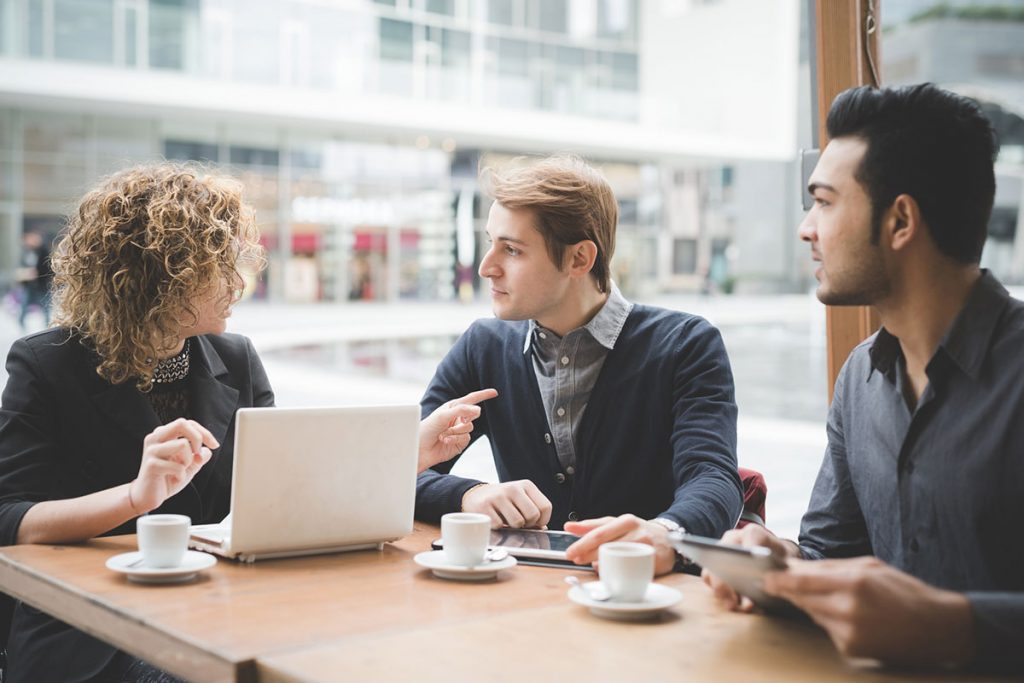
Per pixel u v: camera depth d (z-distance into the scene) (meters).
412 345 16.59
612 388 2.21
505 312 2.16
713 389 2.14
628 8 29.17
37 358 1.97
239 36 21.27
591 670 1.12
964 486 1.40
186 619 1.31
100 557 1.65
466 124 25.05
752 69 30.59
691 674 1.11
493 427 2.35
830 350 2.72
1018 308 1.43
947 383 1.44
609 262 2.22
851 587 1.11
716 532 1.78
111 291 1.92
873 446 1.57
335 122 23.38
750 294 35.44
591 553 1.58
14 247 20.84
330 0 22.62
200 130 23.41
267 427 1.58
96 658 1.75
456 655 1.17
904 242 1.43
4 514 1.78
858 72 2.65
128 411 1.97
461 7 25.19
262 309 24.86
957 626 1.09
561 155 2.24
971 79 4.82
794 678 1.10
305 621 1.31
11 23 18.52
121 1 19.62
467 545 1.54
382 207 26.48
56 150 21.27
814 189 1.50
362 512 1.69
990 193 1.43
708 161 31.75
